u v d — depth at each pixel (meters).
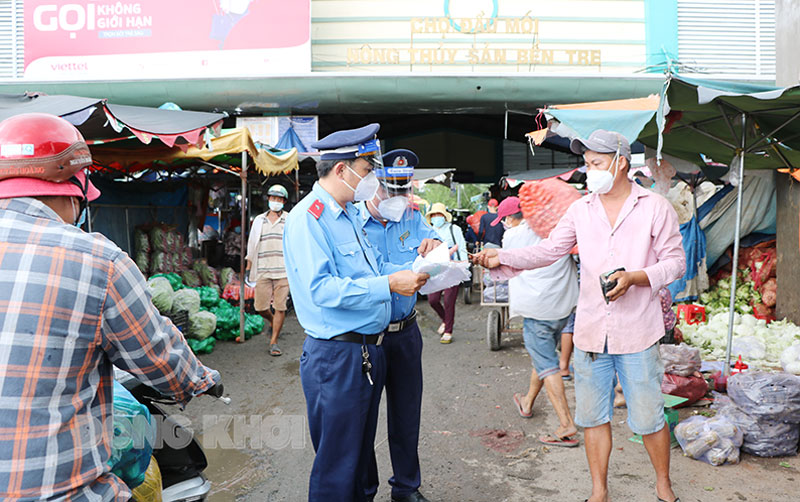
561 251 3.21
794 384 3.80
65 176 1.46
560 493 3.44
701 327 6.72
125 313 1.45
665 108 3.79
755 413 3.80
